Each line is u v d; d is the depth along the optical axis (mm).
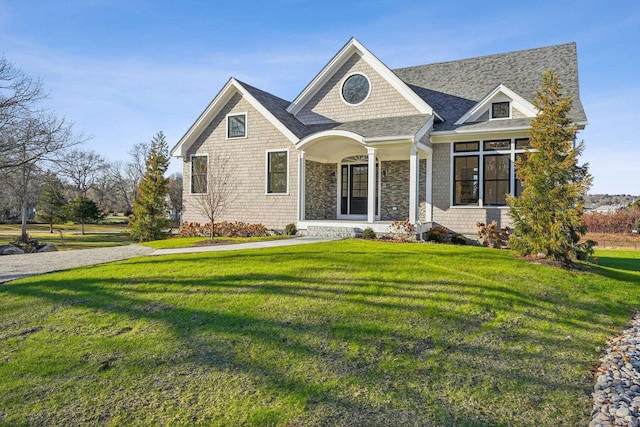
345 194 18422
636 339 5875
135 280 8008
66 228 45406
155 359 4953
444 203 15609
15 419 3834
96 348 5262
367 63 17188
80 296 7195
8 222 49688
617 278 9055
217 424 3701
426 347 5289
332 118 17953
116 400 4121
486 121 15133
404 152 15797
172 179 52938
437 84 18562
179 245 14508
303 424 3678
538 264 9234
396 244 11961
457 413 3875
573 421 3771
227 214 18594
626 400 4027
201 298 6922
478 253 10273
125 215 62500
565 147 9633
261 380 4445
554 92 9859
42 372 4684
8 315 6461
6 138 22250
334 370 4672
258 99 17781
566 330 6043
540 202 9695
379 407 3955
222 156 18688
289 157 17094
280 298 6824
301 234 16047
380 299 6781
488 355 5129
